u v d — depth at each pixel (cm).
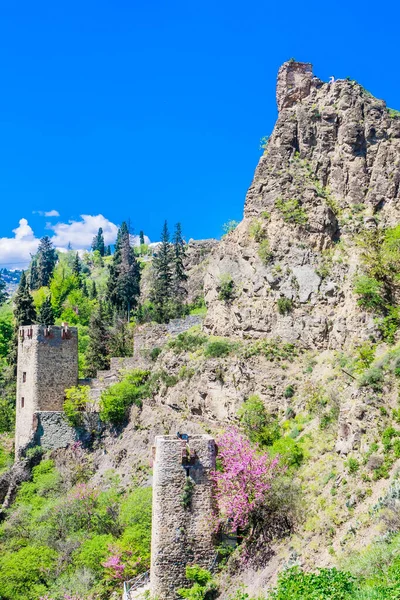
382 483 3122
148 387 5897
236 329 5334
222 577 3409
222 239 5900
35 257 16525
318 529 3197
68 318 11488
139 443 5488
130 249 12344
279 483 3553
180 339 5925
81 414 6056
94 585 4225
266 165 5753
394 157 5506
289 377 4766
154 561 3503
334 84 5869
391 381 3575
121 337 7856
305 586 2522
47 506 5309
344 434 3569
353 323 4684
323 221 5262
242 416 4659
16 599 4400
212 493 3591
